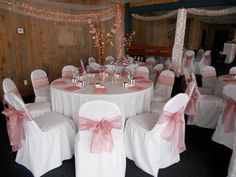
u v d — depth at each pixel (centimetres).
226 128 240
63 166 209
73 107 217
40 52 447
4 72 391
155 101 287
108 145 162
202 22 941
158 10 512
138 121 207
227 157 230
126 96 213
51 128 194
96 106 151
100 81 267
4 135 274
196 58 696
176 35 482
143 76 337
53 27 462
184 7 458
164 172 203
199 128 300
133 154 209
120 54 610
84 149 168
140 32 683
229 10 432
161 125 181
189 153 237
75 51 526
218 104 285
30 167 194
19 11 394
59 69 496
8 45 389
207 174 201
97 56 586
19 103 171
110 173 173
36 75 302
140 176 196
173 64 493
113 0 561
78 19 510
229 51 859
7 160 220
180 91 447
